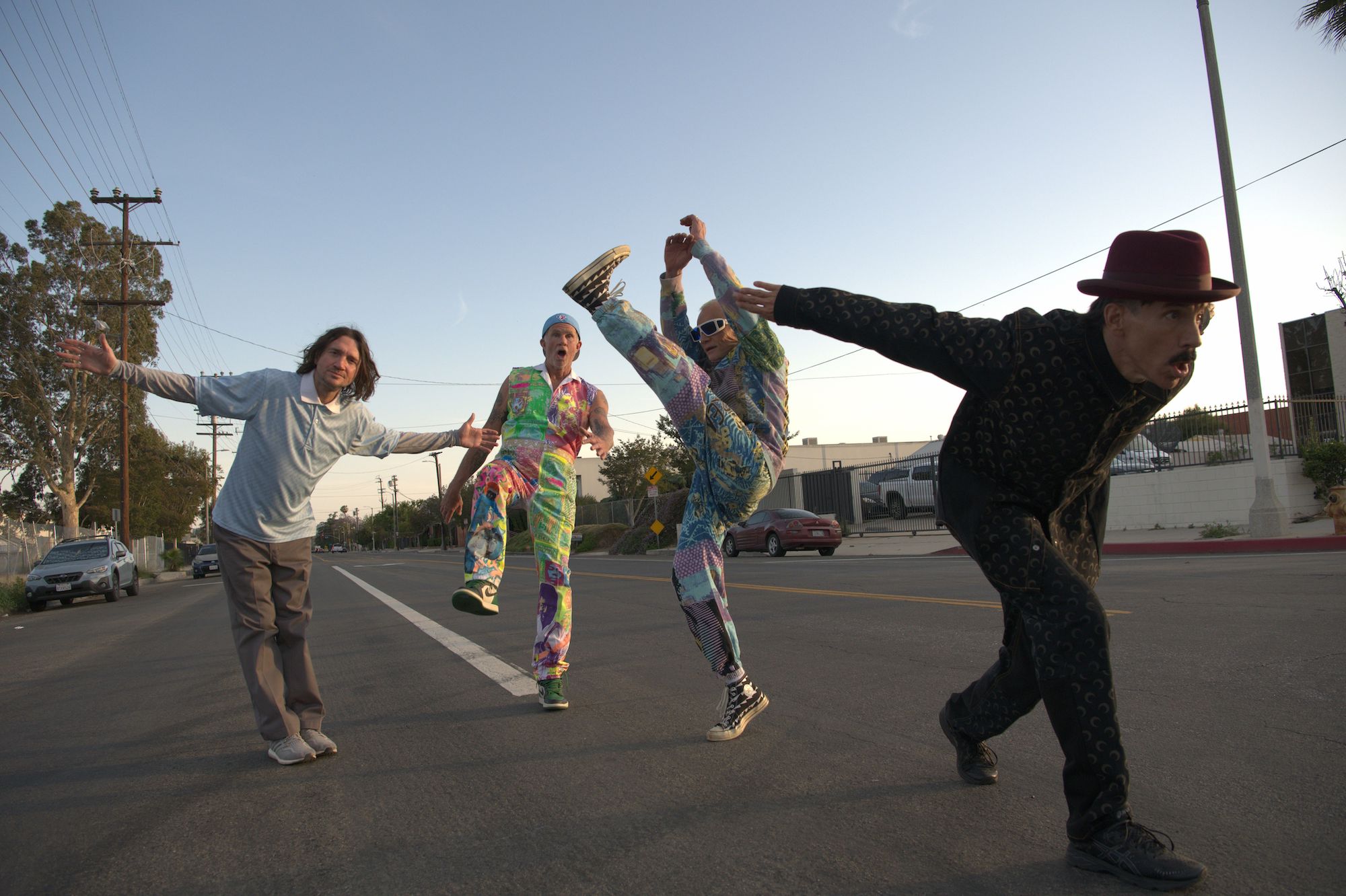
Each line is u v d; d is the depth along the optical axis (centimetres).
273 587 351
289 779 323
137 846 260
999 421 213
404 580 1823
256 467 334
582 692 456
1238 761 288
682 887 210
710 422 315
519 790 294
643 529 2930
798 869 218
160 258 3666
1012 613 235
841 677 458
